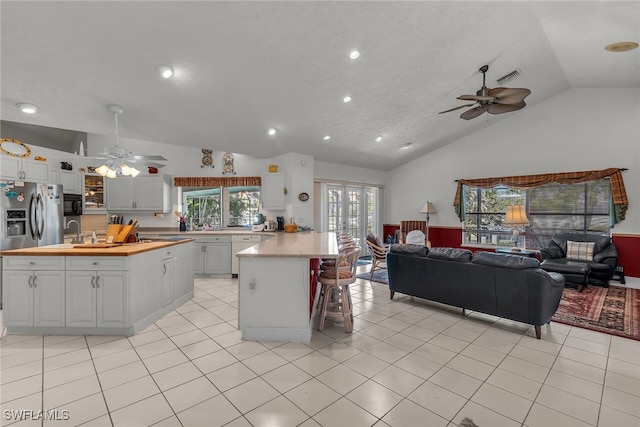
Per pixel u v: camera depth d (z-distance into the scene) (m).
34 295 2.93
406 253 3.96
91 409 1.83
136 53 2.85
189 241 4.18
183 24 2.59
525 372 2.29
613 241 5.11
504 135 6.32
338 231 7.39
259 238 5.52
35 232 4.29
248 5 2.51
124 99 3.54
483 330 3.12
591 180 5.32
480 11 3.09
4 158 4.11
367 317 3.51
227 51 2.98
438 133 6.33
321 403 1.91
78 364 2.39
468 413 1.82
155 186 5.70
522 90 3.22
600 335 2.98
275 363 2.41
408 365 2.39
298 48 3.09
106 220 5.86
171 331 3.08
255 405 1.88
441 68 3.96
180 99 3.70
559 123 5.67
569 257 5.14
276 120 4.56
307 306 2.84
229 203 6.38
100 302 2.92
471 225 6.90
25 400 1.92
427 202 7.24
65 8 2.33
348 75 3.71
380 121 5.21
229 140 5.09
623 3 2.95
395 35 3.16
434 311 3.72
